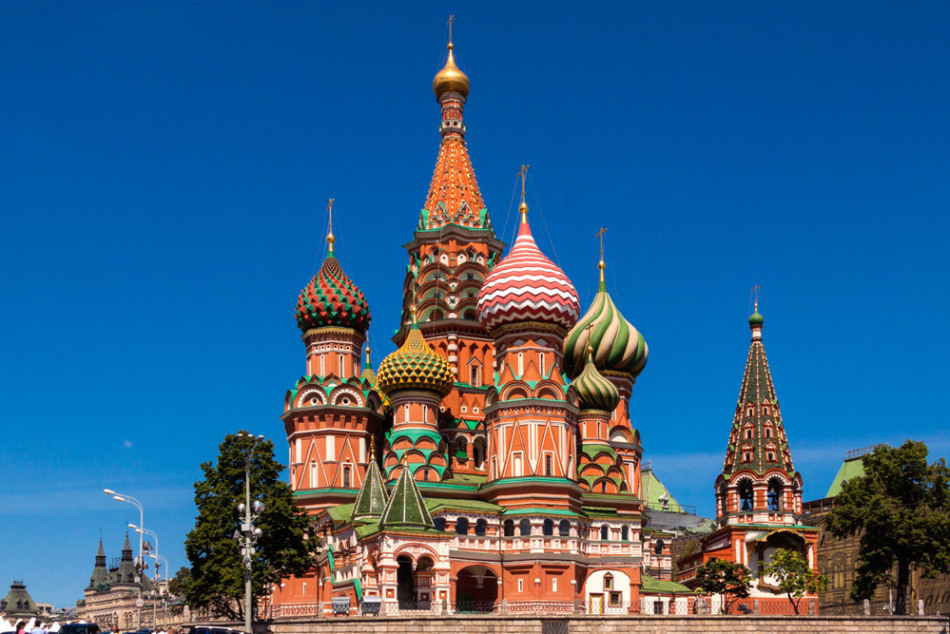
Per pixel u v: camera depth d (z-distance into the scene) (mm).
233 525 91000
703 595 115375
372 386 123625
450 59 135250
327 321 120438
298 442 117500
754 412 127938
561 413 110125
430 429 114500
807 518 149000
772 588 119750
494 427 111250
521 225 118250
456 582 105438
